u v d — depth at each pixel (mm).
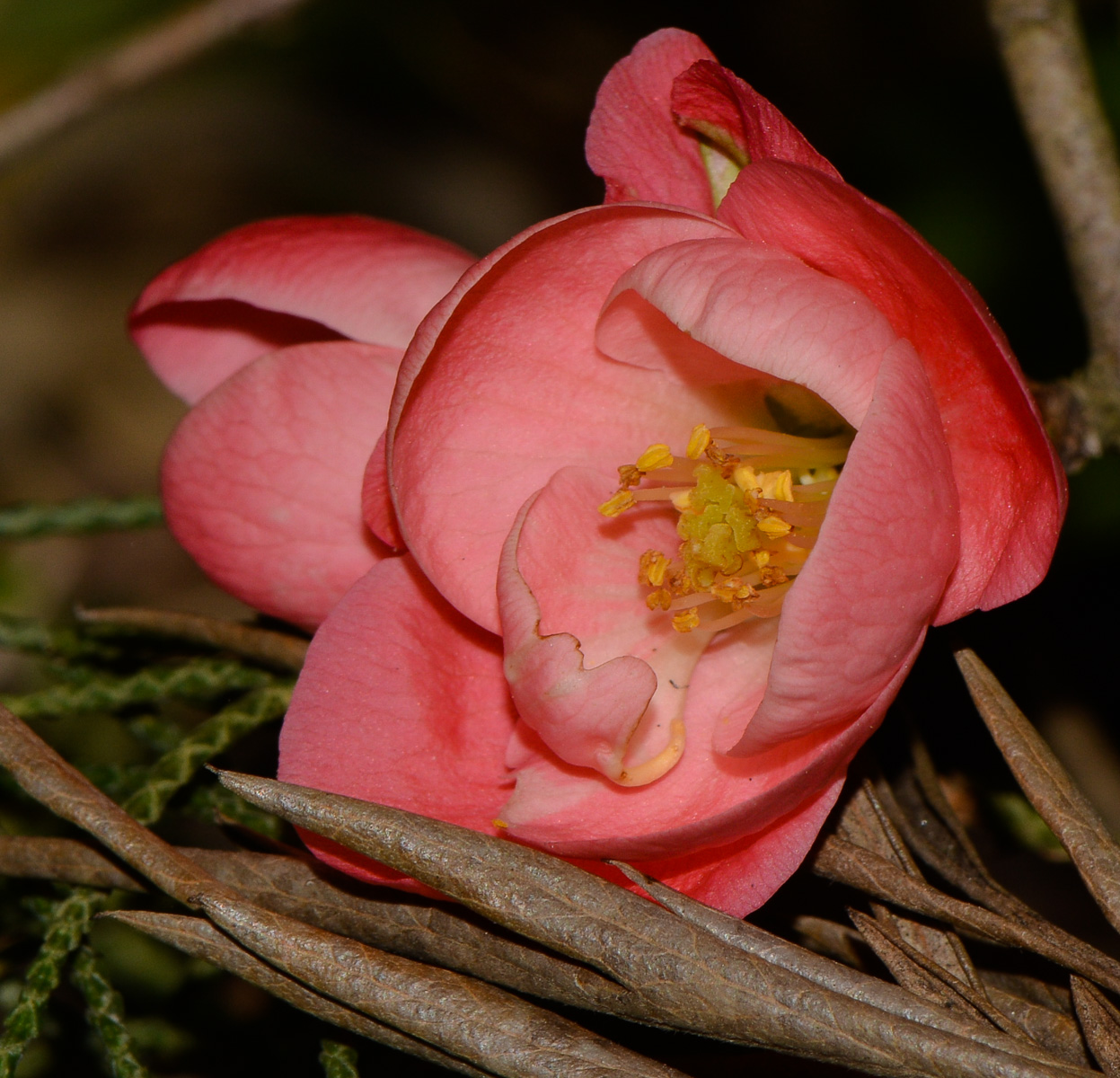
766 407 282
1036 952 267
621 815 273
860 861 271
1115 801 305
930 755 284
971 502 270
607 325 275
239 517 281
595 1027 271
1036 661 292
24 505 298
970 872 275
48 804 271
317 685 274
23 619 292
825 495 280
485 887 265
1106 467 329
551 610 276
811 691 265
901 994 262
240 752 318
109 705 288
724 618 278
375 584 276
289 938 267
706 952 263
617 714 270
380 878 269
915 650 268
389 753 274
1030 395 265
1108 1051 266
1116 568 321
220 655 291
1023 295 359
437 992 266
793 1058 269
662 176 278
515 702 272
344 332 281
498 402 277
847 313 268
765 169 267
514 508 277
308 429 281
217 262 282
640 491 279
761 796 264
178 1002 291
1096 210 299
